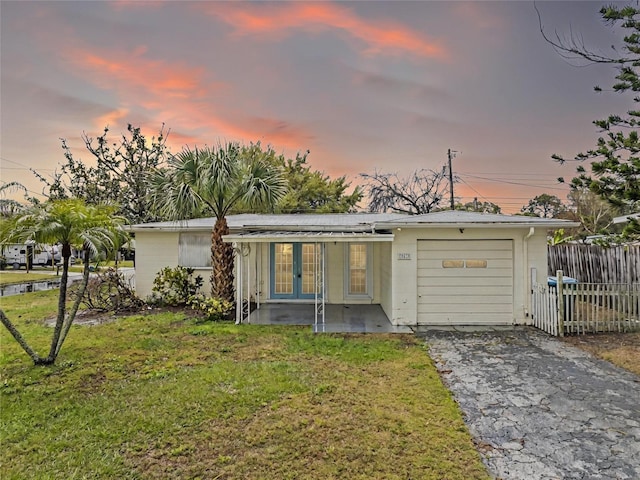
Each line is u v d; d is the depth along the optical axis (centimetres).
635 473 303
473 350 664
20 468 313
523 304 859
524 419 402
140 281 1205
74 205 589
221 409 424
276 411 418
